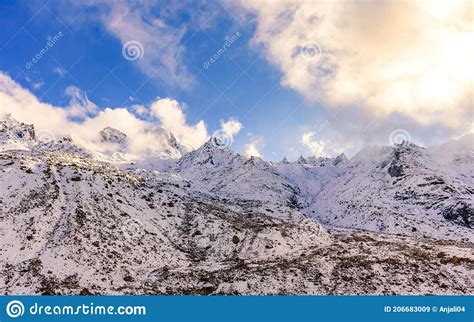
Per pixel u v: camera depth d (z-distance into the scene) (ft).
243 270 223.51
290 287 202.80
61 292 179.63
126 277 213.66
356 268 219.00
